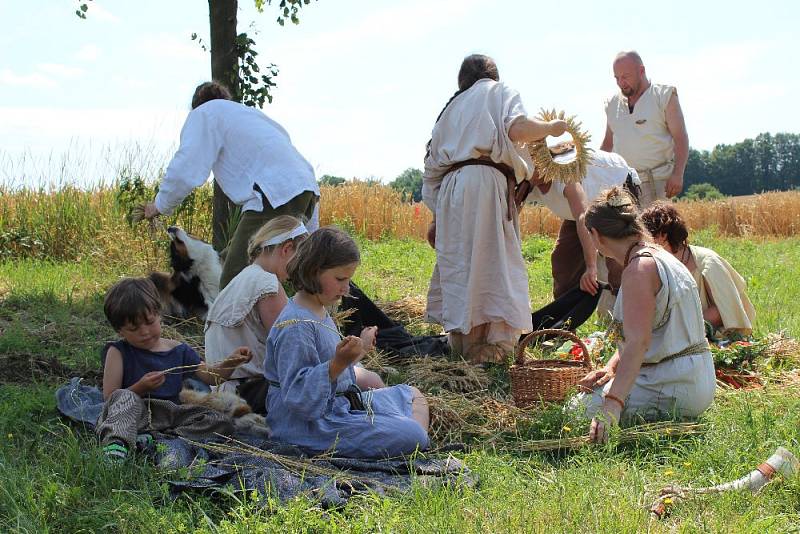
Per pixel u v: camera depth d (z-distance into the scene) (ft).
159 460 13.01
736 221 78.79
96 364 19.04
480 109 20.67
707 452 13.75
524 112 20.56
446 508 11.43
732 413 16.02
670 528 11.25
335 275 13.75
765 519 11.10
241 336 16.22
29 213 37.88
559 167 21.03
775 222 77.25
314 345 13.94
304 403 13.46
